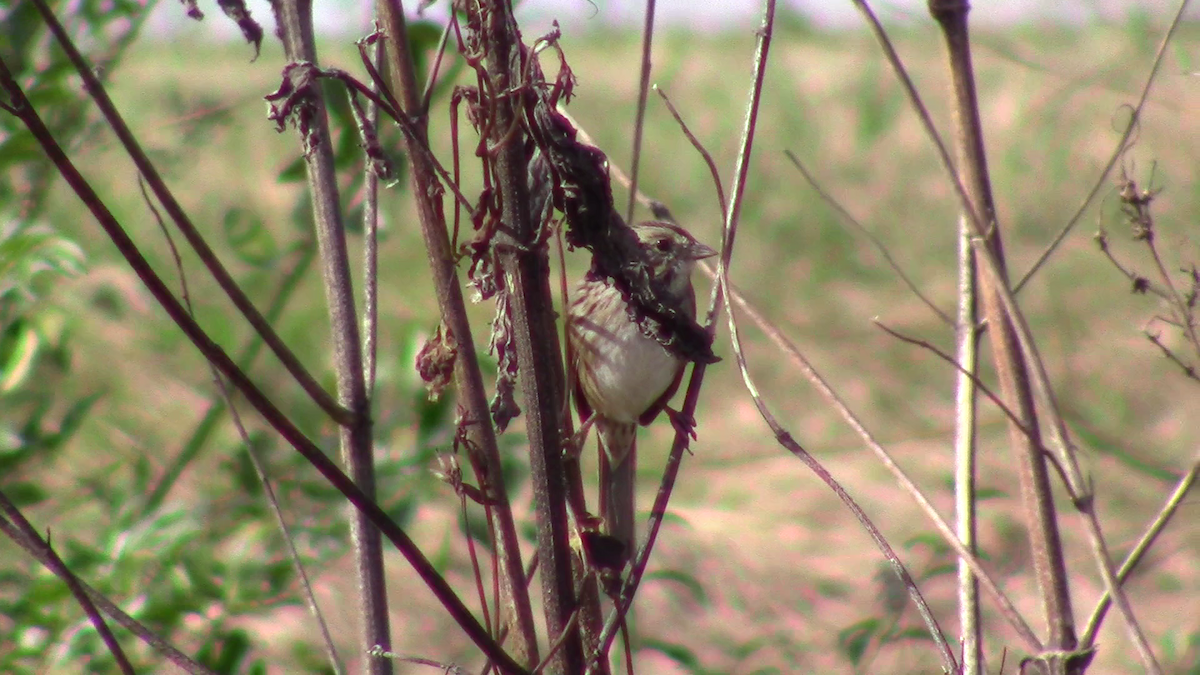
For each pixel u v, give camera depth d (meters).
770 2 4.91
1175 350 17.00
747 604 11.73
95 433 10.72
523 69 4.27
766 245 25.80
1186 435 15.76
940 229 25.84
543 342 4.43
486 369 8.44
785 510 14.77
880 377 18.86
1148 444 15.28
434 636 11.41
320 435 9.24
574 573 5.11
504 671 4.36
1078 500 4.45
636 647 9.52
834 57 33.44
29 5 8.19
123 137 3.96
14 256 7.91
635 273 4.58
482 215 4.40
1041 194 21.98
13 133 8.29
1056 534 5.06
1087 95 19.30
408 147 4.65
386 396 8.58
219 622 7.73
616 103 32.72
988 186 5.13
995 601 4.57
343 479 4.17
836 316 21.72
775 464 16.33
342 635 9.92
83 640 7.35
